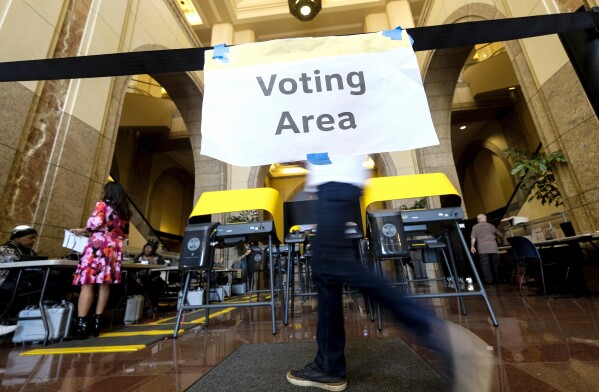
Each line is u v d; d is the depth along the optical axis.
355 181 1.08
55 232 3.11
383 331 1.91
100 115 3.88
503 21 0.90
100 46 4.05
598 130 2.74
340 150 0.90
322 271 0.97
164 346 1.85
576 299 2.83
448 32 0.94
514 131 9.78
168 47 6.13
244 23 9.31
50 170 3.11
